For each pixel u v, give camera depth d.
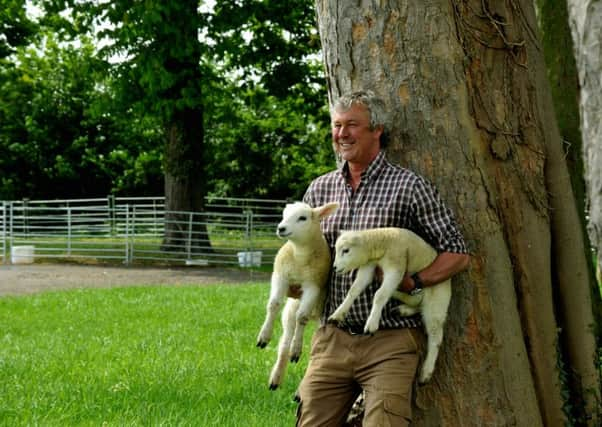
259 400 5.84
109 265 19.25
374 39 3.97
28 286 15.02
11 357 7.51
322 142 37.47
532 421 4.03
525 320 4.20
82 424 5.20
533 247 4.18
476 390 3.91
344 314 3.57
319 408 3.80
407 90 3.91
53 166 37.03
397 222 3.66
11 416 5.34
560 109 6.18
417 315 3.72
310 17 21.05
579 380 4.43
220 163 37.88
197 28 18.94
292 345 3.98
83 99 37.81
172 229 20.67
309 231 3.85
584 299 4.44
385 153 3.98
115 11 18.62
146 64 18.80
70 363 7.20
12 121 37.28
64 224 33.44
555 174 4.36
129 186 37.97
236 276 17.20
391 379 3.56
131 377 6.51
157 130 38.19
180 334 8.99
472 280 3.90
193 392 6.04
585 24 7.12
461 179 3.89
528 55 4.32
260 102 23.45
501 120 4.11
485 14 4.06
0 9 23.27
